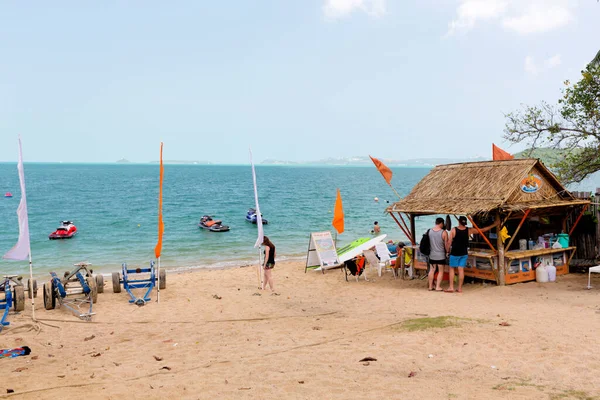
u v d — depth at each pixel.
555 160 16.64
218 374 6.71
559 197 14.45
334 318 10.67
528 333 8.07
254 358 7.48
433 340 7.91
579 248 15.09
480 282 14.26
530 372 6.26
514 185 13.33
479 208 12.95
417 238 30.97
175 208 56.22
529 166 13.71
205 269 22.22
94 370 7.32
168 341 9.20
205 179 146.12
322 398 5.58
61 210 54.16
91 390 6.20
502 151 16.80
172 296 14.46
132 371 7.17
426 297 12.73
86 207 57.84
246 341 8.81
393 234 33.31
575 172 16.02
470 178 14.89
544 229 15.25
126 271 14.96
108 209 55.22
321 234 18.42
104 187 101.88
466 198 13.98
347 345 7.95
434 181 15.91
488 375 6.21
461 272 13.13
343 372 6.51
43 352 8.78
